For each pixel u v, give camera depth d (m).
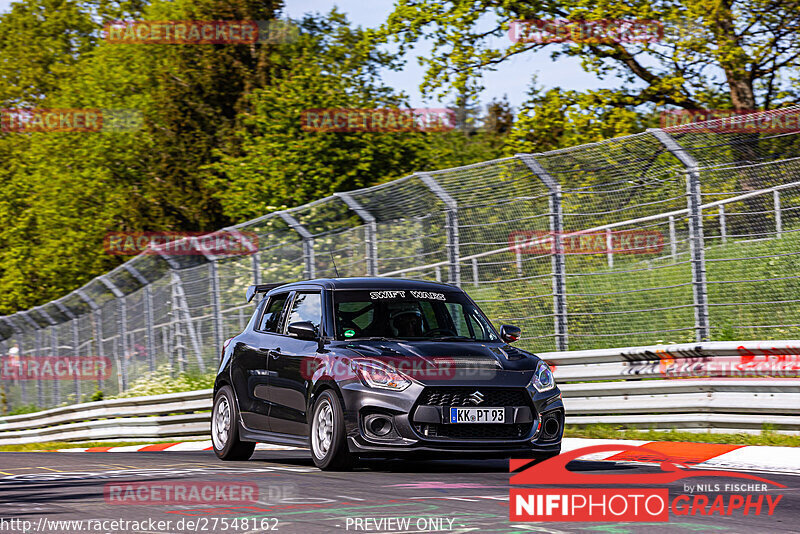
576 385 20.03
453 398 13.84
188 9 72.19
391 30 45.59
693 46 40.69
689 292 21.98
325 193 50.56
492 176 23.59
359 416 14.00
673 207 21.66
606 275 22.48
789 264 20.97
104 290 39.44
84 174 72.88
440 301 16.30
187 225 69.94
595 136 41.75
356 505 10.96
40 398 46.03
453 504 10.95
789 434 17.06
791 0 40.34
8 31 103.75
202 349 32.56
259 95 55.16
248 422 17.16
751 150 21.08
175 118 69.56
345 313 15.74
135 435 30.36
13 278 76.38
